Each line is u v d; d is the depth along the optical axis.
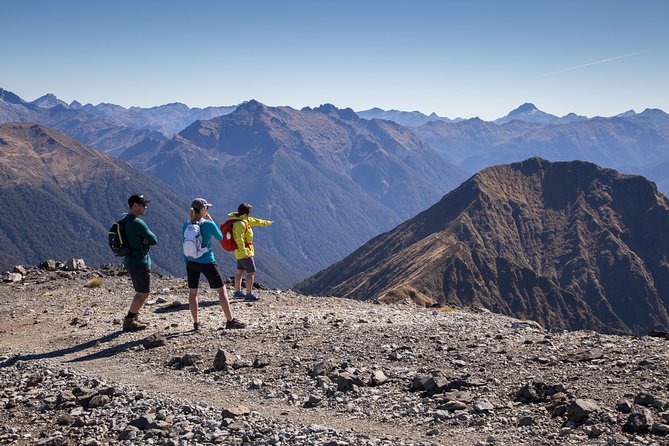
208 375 12.70
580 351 12.13
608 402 9.23
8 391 12.39
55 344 16.89
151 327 17.86
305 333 15.89
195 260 16.69
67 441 9.39
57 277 29.62
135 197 17.42
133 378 12.87
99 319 19.81
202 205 16.92
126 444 9.09
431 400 10.09
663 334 14.62
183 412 10.34
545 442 8.09
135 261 17.45
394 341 14.50
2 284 28.50
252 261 22.41
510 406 9.48
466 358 12.57
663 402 8.77
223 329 16.92
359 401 10.39
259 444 8.70
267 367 12.98
